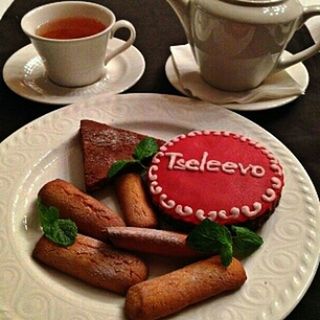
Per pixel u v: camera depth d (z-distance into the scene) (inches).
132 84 15.4
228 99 14.6
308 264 10.1
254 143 12.5
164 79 15.9
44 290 9.6
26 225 11.1
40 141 13.1
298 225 11.0
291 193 11.7
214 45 13.9
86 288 9.8
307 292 10.0
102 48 14.8
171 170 11.7
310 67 16.4
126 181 11.7
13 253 10.3
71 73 14.8
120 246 10.1
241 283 9.7
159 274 10.2
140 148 12.2
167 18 18.9
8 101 14.8
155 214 11.2
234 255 10.4
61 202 10.9
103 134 13.0
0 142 13.3
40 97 14.7
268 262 10.2
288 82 15.1
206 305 9.5
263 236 10.9
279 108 14.7
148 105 14.3
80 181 12.4
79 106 14.2
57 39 14.3
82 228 10.7
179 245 10.0
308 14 13.9
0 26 18.2
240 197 11.1
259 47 13.6
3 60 16.5
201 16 13.7
